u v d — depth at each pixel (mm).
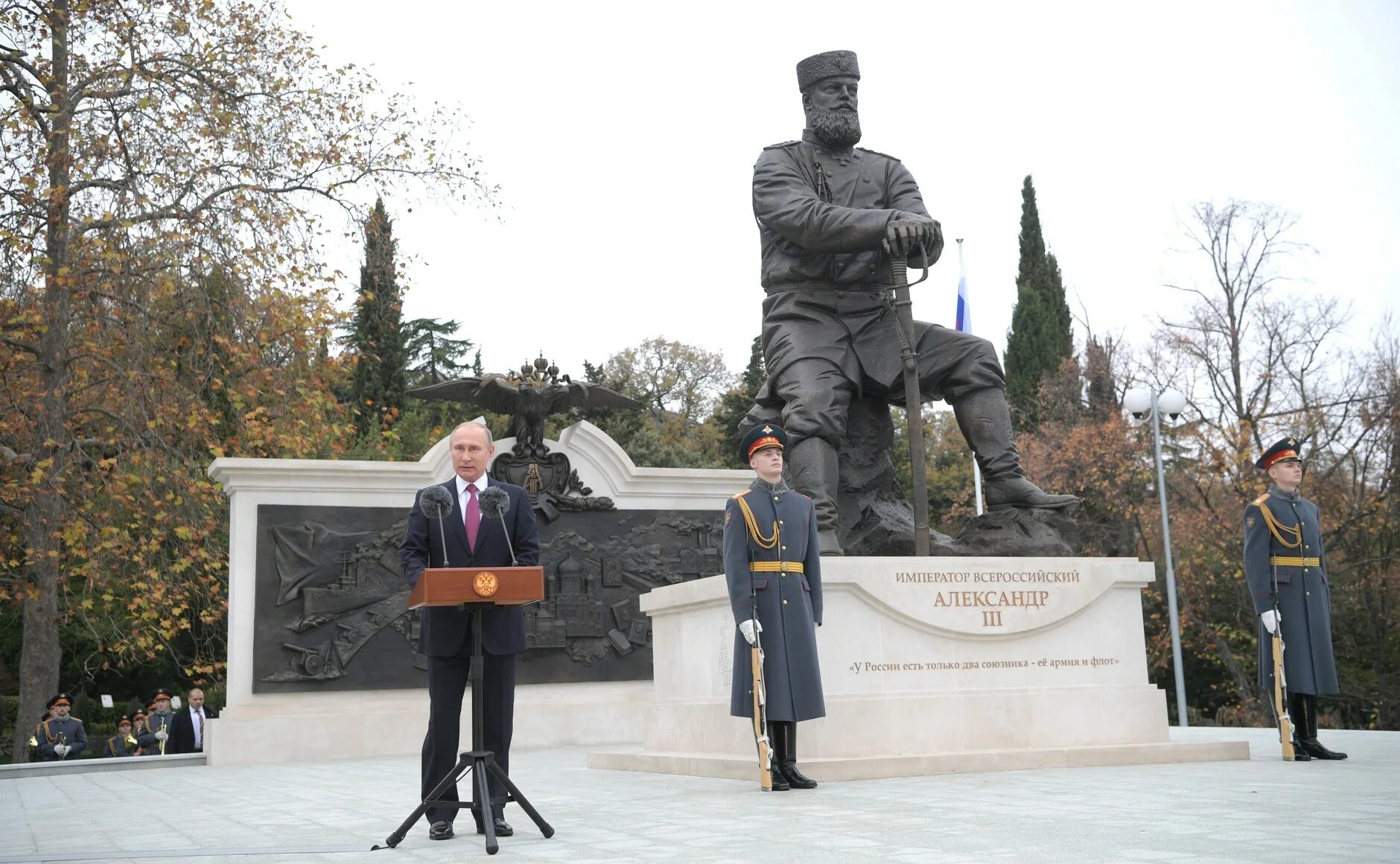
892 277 10898
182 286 24594
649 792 8734
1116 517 40656
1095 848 5355
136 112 24219
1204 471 37688
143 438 24609
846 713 9523
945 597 10172
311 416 26625
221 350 26188
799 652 8578
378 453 37125
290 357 26953
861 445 11523
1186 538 37875
